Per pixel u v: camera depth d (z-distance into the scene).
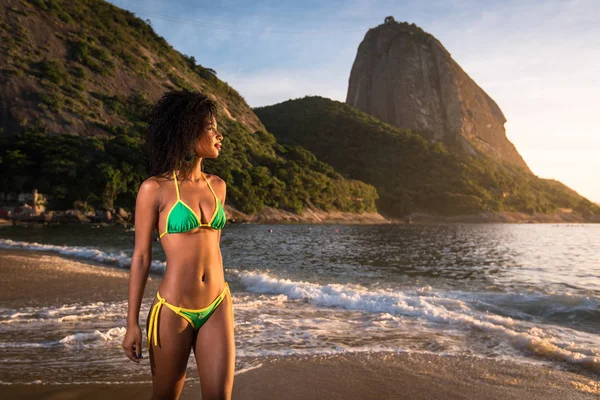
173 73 134.75
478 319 7.09
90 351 4.87
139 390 3.74
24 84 96.44
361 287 10.83
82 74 109.12
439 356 4.97
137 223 2.28
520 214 159.25
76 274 11.13
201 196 2.33
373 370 4.50
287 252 25.28
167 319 2.20
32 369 4.27
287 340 5.59
